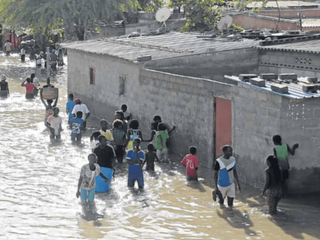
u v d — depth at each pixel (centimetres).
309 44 2270
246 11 4700
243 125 1625
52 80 4009
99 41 2955
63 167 1800
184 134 1939
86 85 2803
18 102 3014
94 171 1441
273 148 1479
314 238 1226
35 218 1339
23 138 2191
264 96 1516
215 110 1775
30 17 5550
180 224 1315
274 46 2295
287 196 1502
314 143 1506
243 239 1223
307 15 5100
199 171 1777
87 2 5509
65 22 5403
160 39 2791
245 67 2366
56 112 2180
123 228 1285
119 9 5600
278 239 1222
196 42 2608
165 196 1526
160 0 5981
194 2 4303
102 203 1457
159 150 1883
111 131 1886
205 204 1459
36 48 5828
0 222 1307
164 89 2042
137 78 2241
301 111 1478
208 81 1781
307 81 1603
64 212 1384
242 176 1648
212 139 1794
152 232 1262
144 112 2208
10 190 1551
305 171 1512
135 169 1583
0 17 5684
